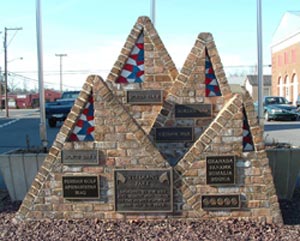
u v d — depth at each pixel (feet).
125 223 16.12
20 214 16.70
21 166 20.15
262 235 14.69
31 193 16.71
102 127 16.35
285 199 19.85
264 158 16.08
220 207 16.15
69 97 73.56
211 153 16.11
